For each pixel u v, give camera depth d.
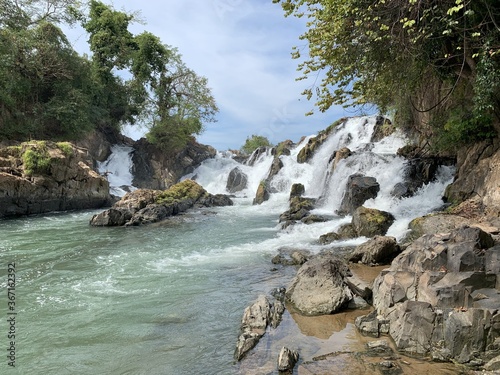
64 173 21.64
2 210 18.53
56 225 16.78
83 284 8.18
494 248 5.48
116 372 4.66
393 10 8.58
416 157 16.53
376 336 5.25
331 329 5.57
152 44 36.16
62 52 28.78
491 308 4.72
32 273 9.09
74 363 4.91
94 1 35.94
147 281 8.36
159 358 4.97
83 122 28.34
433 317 4.84
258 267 9.30
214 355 4.98
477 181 11.14
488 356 4.37
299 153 29.69
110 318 6.32
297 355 4.74
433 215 10.53
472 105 11.73
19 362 4.96
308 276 6.97
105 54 34.62
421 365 4.41
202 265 9.66
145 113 37.31
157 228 16.02
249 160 37.19
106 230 15.51
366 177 16.19
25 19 26.81
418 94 16.42
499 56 8.50
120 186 31.05
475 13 8.11
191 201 23.55
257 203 25.48
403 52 9.45
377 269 8.34
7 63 24.08
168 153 38.16
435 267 5.89
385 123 23.94
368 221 11.80
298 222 15.35
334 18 9.16
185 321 6.15
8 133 24.27
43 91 28.64
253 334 5.32
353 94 10.71
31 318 6.35
